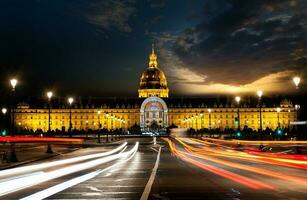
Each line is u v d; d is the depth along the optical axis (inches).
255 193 818.2
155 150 3090.6
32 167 1205.7
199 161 1830.7
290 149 2630.4
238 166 1505.9
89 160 1887.3
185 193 833.5
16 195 821.2
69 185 983.6
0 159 1733.5
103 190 894.4
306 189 871.1
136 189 909.2
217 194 813.9
